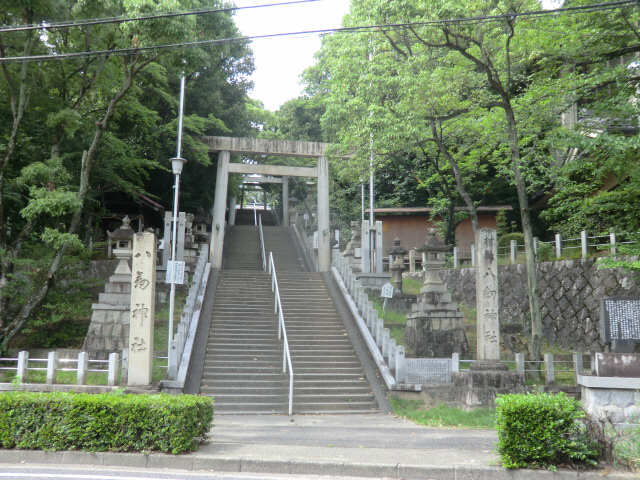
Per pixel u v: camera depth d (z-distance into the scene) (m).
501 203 31.98
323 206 28.31
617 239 19.19
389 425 12.90
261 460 8.10
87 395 8.94
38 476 7.43
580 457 7.56
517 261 22.97
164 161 31.23
